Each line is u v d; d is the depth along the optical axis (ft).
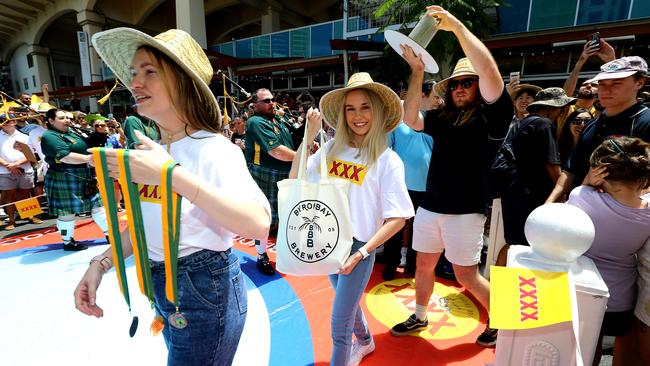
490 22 22.47
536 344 3.82
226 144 3.44
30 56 82.69
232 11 63.77
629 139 4.80
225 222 2.93
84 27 59.62
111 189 3.22
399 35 5.57
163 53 3.38
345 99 5.57
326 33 37.14
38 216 17.63
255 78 43.14
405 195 5.17
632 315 5.25
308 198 4.60
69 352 7.20
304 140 4.85
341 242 4.60
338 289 5.30
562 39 22.59
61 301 9.20
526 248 4.32
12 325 8.13
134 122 10.49
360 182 5.35
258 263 10.89
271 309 8.78
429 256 7.23
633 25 20.38
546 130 7.79
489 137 6.13
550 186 7.91
